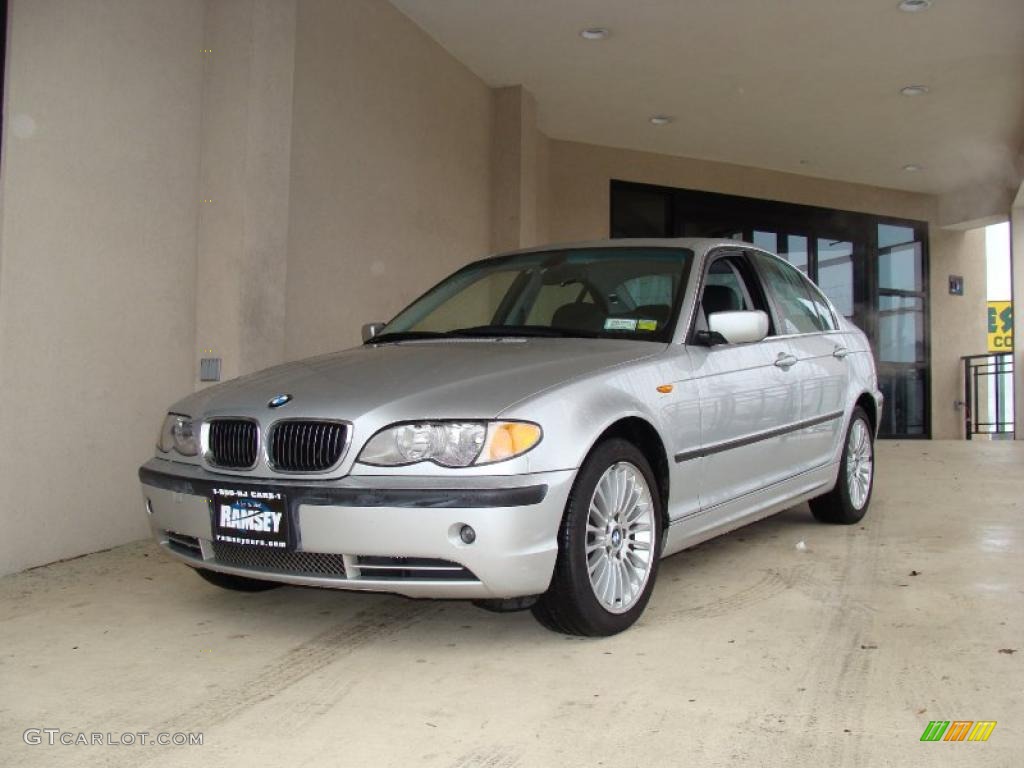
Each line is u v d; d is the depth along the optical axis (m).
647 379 3.40
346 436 2.97
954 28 7.72
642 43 8.02
